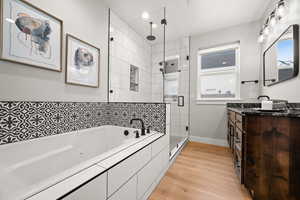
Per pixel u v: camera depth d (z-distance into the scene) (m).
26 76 1.16
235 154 1.67
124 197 0.93
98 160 0.88
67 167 1.36
